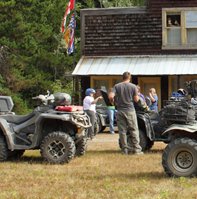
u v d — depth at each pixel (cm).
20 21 3475
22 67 3738
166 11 3512
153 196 1082
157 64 3384
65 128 1656
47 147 1580
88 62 3491
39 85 3838
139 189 1154
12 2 3384
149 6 3538
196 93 1611
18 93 3769
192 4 3500
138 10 3544
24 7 3569
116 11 3562
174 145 1277
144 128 1903
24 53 3662
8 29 3469
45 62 3966
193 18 3506
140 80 3469
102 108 2920
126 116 1806
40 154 1753
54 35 4162
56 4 4131
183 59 3422
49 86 3844
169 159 1282
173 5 3516
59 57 3988
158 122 1888
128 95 1814
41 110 1647
